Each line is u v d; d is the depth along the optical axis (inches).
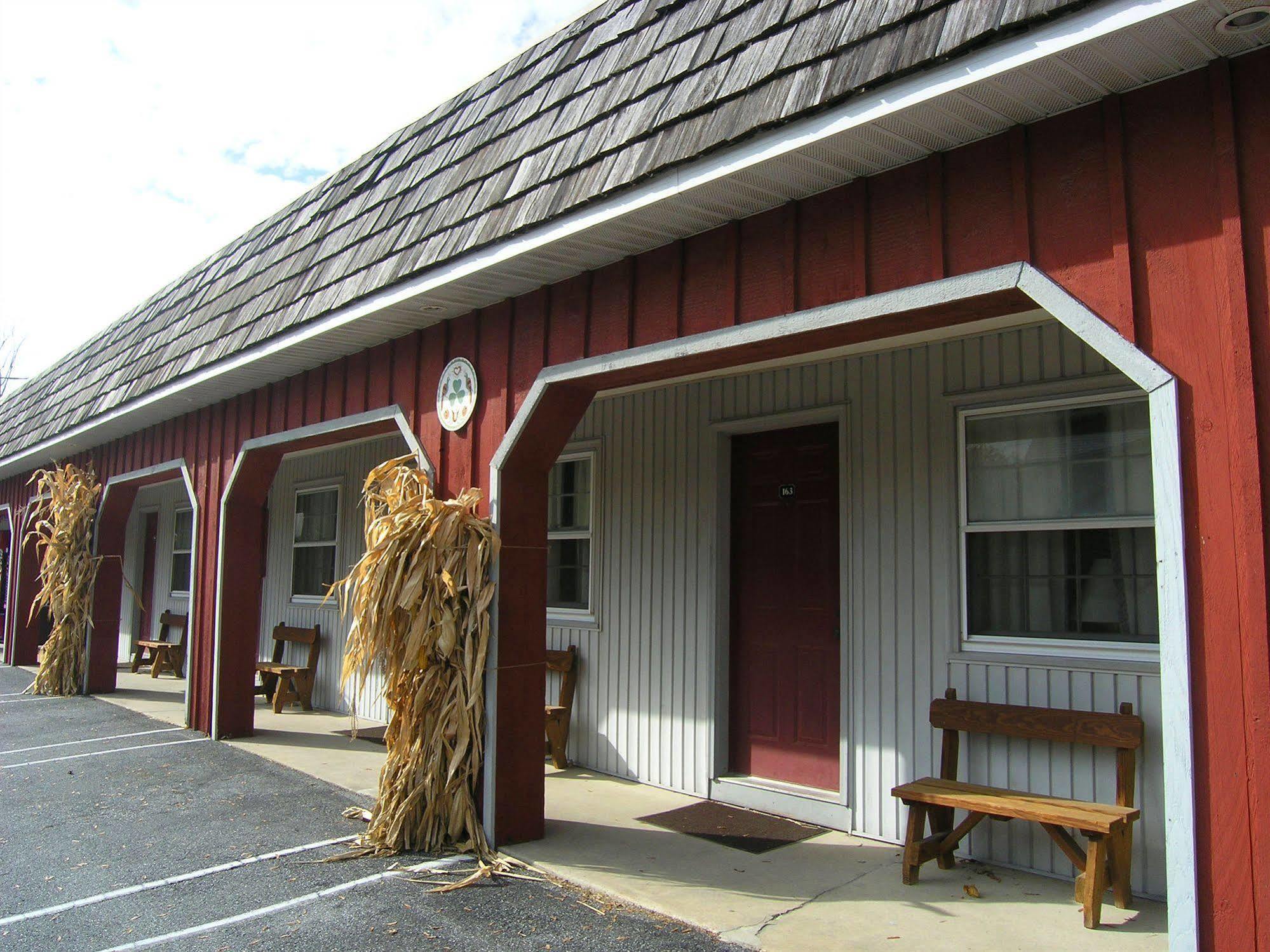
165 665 527.5
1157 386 106.3
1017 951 142.3
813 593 229.3
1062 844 159.8
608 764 267.7
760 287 153.9
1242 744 97.0
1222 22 97.4
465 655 192.7
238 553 322.0
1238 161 103.5
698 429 252.1
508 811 196.9
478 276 191.5
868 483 213.0
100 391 395.9
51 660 425.7
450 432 219.5
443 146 231.9
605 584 275.6
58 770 273.0
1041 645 183.2
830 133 124.8
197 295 348.5
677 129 149.9
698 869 181.5
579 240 169.3
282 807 232.1
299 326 244.2
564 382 191.6
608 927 154.5
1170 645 102.1
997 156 125.3
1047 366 185.6
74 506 430.0
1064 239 117.2
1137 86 112.0
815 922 154.7
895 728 202.7
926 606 200.1
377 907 164.7
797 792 221.1
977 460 197.0
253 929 156.1
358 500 382.3
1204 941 98.0
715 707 239.6
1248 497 98.8
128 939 153.5
